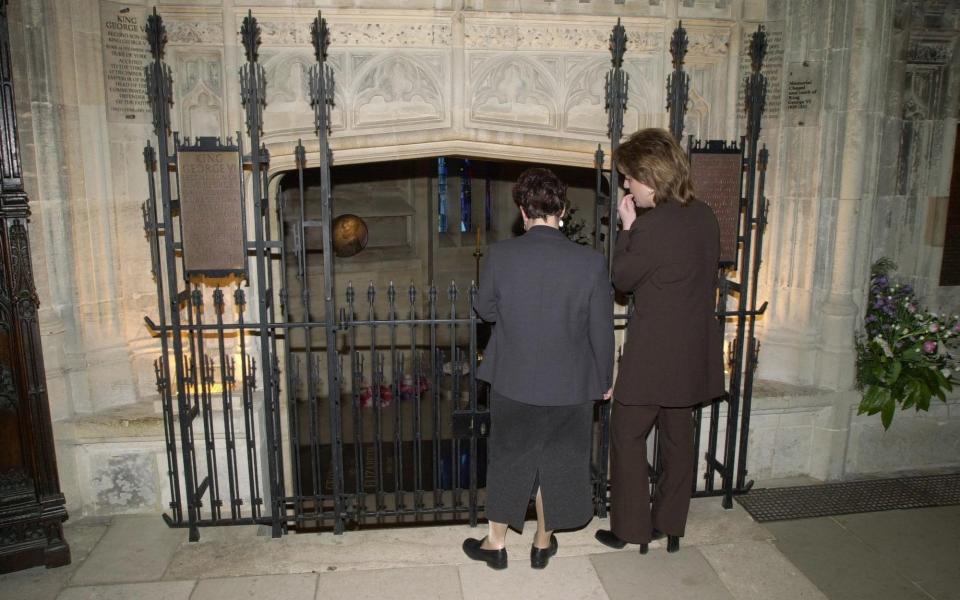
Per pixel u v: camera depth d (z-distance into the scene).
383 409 6.86
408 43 3.35
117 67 3.29
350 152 3.48
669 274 2.56
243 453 3.51
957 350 4.15
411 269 7.48
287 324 2.99
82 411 3.38
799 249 3.80
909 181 3.93
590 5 3.41
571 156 3.62
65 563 2.90
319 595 2.70
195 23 3.28
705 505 3.41
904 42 3.73
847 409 3.77
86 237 3.33
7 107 2.57
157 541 3.11
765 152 3.05
